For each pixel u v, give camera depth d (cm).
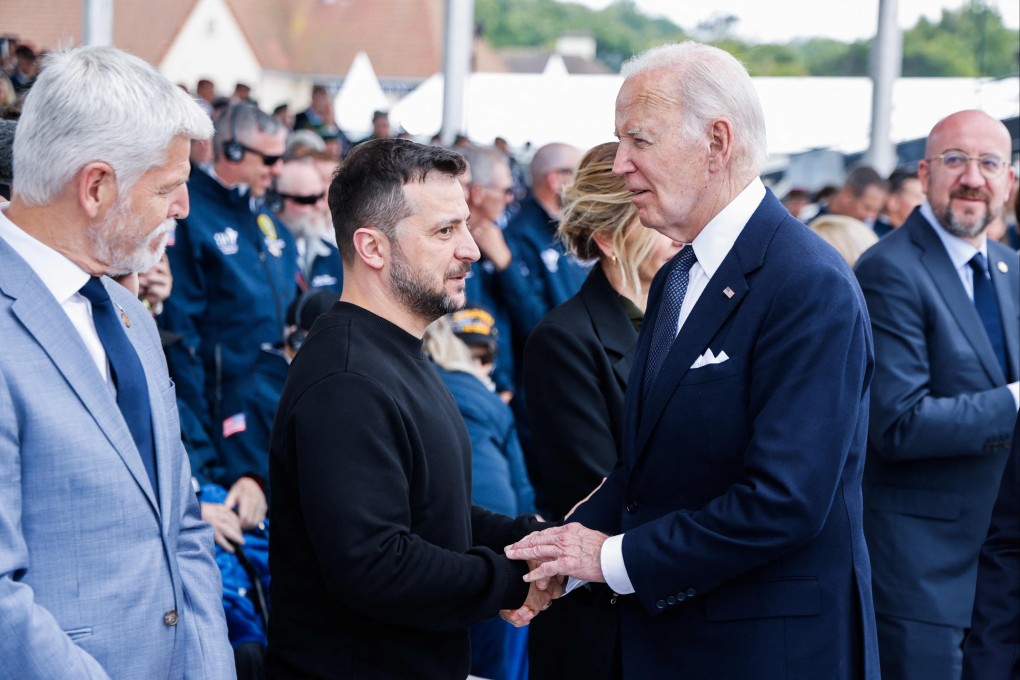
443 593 176
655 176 187
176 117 157
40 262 156
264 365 382
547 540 192
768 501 171
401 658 181
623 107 189
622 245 244
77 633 150
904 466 284
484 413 297
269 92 2256
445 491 186
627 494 196
